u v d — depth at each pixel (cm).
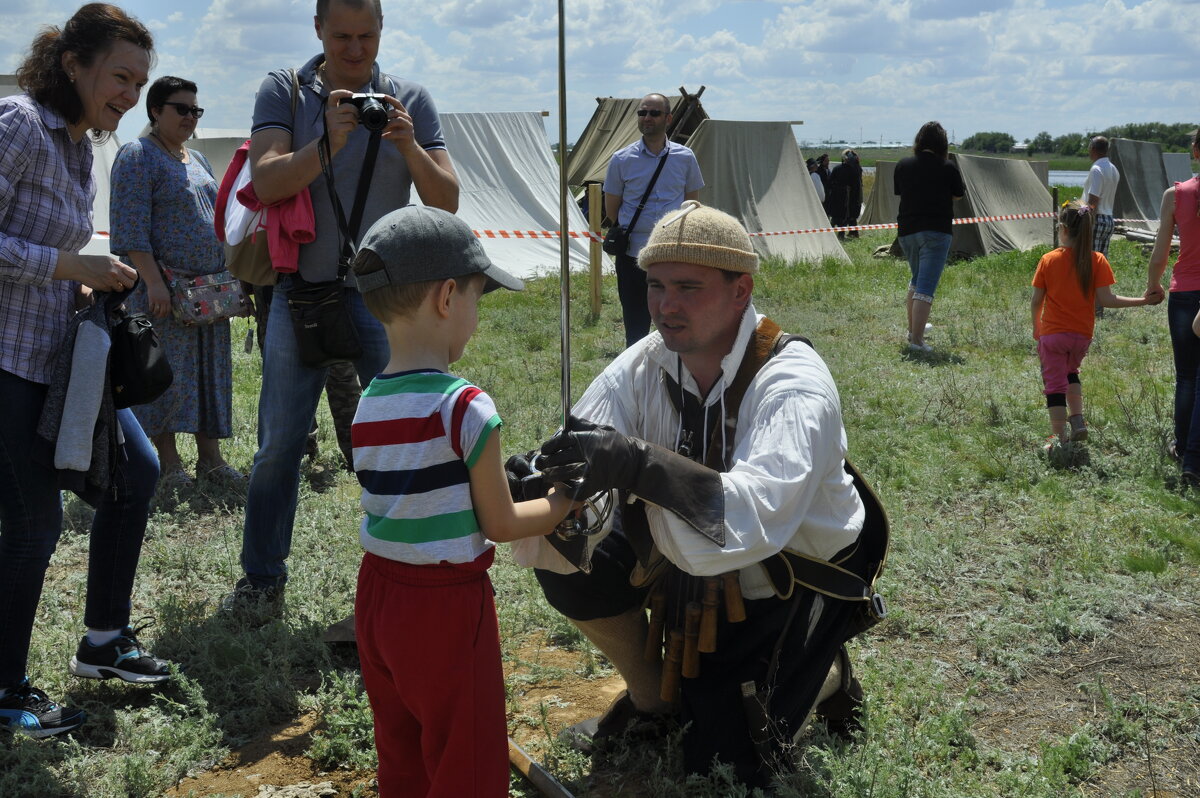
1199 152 572
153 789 286
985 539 477
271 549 394
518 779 288
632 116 1964
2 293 292
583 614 277
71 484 292
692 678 270
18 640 303
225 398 560
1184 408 585
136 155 518
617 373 284
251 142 363
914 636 379
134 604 407
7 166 286
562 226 231
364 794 285
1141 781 291
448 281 217
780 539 245
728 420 264
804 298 1256
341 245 367
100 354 294
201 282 533
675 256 249
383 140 371
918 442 630
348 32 361
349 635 358
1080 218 584
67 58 294
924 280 927
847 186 2206
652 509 242
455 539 214
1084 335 596
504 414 686
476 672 221
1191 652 368
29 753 288
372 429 218
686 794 270
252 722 320
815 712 303
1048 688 346
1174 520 496
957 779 282
